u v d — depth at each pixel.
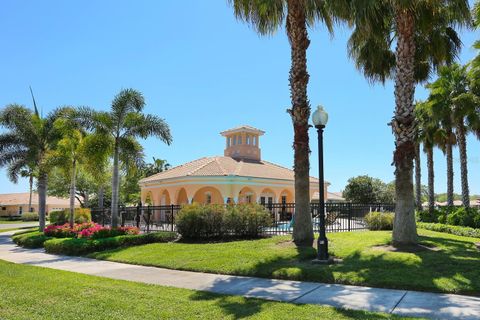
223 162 32.06
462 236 17.55
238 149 35.62
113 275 10.17
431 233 17.75
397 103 12.20
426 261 9.55
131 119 19.86
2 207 74.12
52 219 29.95
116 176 19.66
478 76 21.36
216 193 33.34
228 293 7.76
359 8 11.10
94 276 9.93
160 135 20.38
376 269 9.11
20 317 6.27
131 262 12.29
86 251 15.02
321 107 11.23
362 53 15.05
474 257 10.10
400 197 11.95
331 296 7.36
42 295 7.77
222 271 10.06
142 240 15.98
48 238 19.23
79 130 22.11
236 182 28.52
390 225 18.80
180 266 10.92
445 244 12.57
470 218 20.36
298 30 13.35
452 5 12.57
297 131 13.34
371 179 48.22
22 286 8.65
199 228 15.76
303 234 13.09
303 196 13.25
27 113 26.56
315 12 14.43
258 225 15.88
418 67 16.00
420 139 29.44
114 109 20.02
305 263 10.34
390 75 15.91
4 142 26.14
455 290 7.44
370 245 12.30
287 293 7.69
